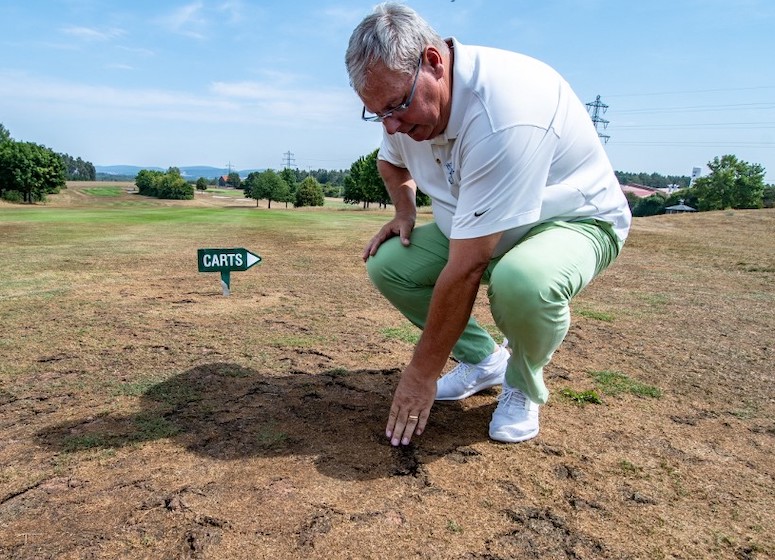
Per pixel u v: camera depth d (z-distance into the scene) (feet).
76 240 31.65
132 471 5.66
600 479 5.73
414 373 6.02
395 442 6.26
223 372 8.75
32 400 7.54
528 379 6.36
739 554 4.57
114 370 8.79
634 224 58.23
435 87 5.15
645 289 18.06
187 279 18.24
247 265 15.51
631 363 9.77
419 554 4.47
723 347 10.95
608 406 7.73
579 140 5.97
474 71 5.27
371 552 4.47
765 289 18.35
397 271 7.33
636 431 6.93
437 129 5.54
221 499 5.16
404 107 5.10
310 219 65.67
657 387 8.54
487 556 4.47
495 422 6.58
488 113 5.20
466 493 5.39
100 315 12.59
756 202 200.95
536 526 4.89
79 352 9.71
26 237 33.12
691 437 6.81
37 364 9.04
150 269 20.38
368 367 9.16
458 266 5.50
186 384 8.20
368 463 5.92
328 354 9.84
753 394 8.34
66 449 6.14
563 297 5.76
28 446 6.21
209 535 4.63
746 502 5.37
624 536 4.78
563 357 10.03
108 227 43.62
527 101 5.32
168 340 10.57
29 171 162.09
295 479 5.54
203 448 6.18
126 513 4.94
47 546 4.49
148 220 55.62
